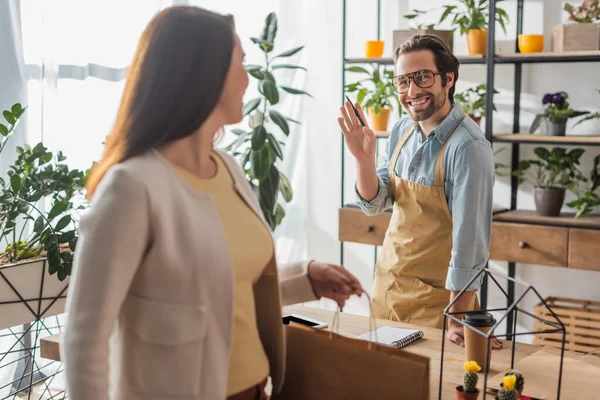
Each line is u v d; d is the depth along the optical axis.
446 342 1.88
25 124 3.51
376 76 3.95
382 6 4.21
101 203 1.16
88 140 3.73
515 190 3.87
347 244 4.51
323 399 1.38
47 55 3.53
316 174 4.56
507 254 3.56
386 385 1.29
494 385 1.52
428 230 2.42
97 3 3.70
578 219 3.48
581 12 3.41
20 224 3.38
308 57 4.49
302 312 2.13
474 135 2.28
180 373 1.20
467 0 3.69
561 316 3.52
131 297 1.22
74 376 1.12
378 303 2.56
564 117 3.51
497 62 3.56
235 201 1.35
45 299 2.46
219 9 4.34
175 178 1.22
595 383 1.52
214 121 1.30
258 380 1.33
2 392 3.55
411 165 2.43
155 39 1.21
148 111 1.21
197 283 1.21
